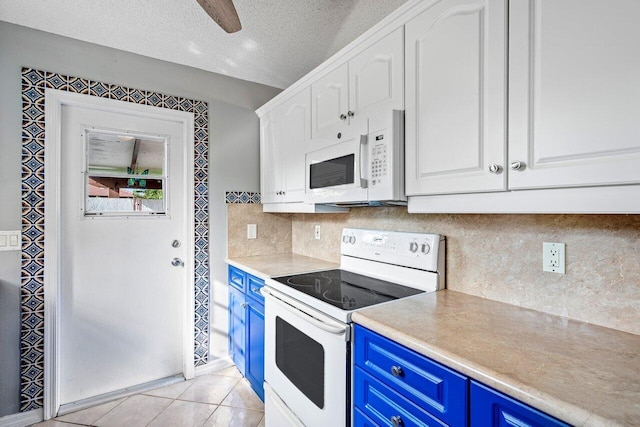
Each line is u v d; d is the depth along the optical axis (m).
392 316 1.11
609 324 0.99
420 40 1.22
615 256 0.97
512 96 0.94
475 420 0.77
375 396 1.06
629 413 0.58
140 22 1.76
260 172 2.58
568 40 0.82
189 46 2.01
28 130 1.78
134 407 1.95
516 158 0.93
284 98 2.17
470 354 0.82
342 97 1.63
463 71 1.07
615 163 0.74
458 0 1.08
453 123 1.10
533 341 0.90
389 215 1.80
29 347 1.79
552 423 0.64
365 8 1.64
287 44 1.99
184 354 2.29
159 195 2.22
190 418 1.86
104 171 2.04
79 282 1.97
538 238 1.15
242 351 2.16
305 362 1.39
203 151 2.32
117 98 2.03
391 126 1.27
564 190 0.85
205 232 2.33
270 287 1.72
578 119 0.80
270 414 1.68
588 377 0.71
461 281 1.42
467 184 1.06
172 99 2.21
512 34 0.93
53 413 1.85
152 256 2.20
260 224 2.57
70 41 1.90
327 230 2.31
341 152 1.53
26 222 1.78
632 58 0.72
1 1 1.57
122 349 2.11
